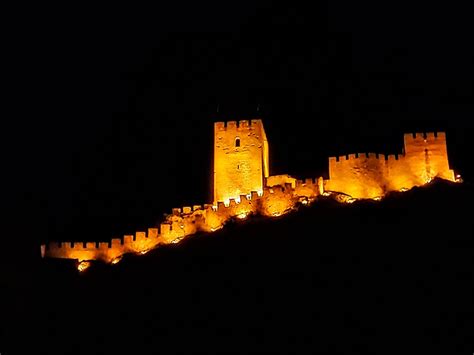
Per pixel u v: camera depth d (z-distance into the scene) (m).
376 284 57.69
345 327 52.88
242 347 52.12
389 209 69.31
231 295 59.50
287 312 55.69
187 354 52.28
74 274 69.19
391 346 50.03
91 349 55.38
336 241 64.88
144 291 63.38
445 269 58.50
